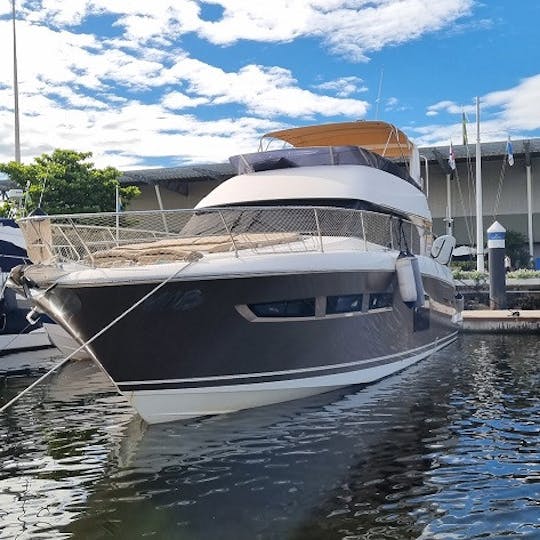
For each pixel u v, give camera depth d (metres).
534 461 5.55
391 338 9.24
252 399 7.29
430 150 36.00
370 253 8.26
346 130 11.41
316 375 7.71
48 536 4.34
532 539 4.05
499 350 13.02
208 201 9.61
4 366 12.83
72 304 6.57
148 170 40.09
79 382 10.62
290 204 9.14
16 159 28.16
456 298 13.97
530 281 21.62
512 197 41.00
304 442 6.18
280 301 7.08
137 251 6.99
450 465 5.48
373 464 5.54
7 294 14.25
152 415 6.90
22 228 7.29
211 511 4.65
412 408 7.49
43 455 6.18
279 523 4.41
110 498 4.96
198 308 6.61
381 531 4.24
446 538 4.11
